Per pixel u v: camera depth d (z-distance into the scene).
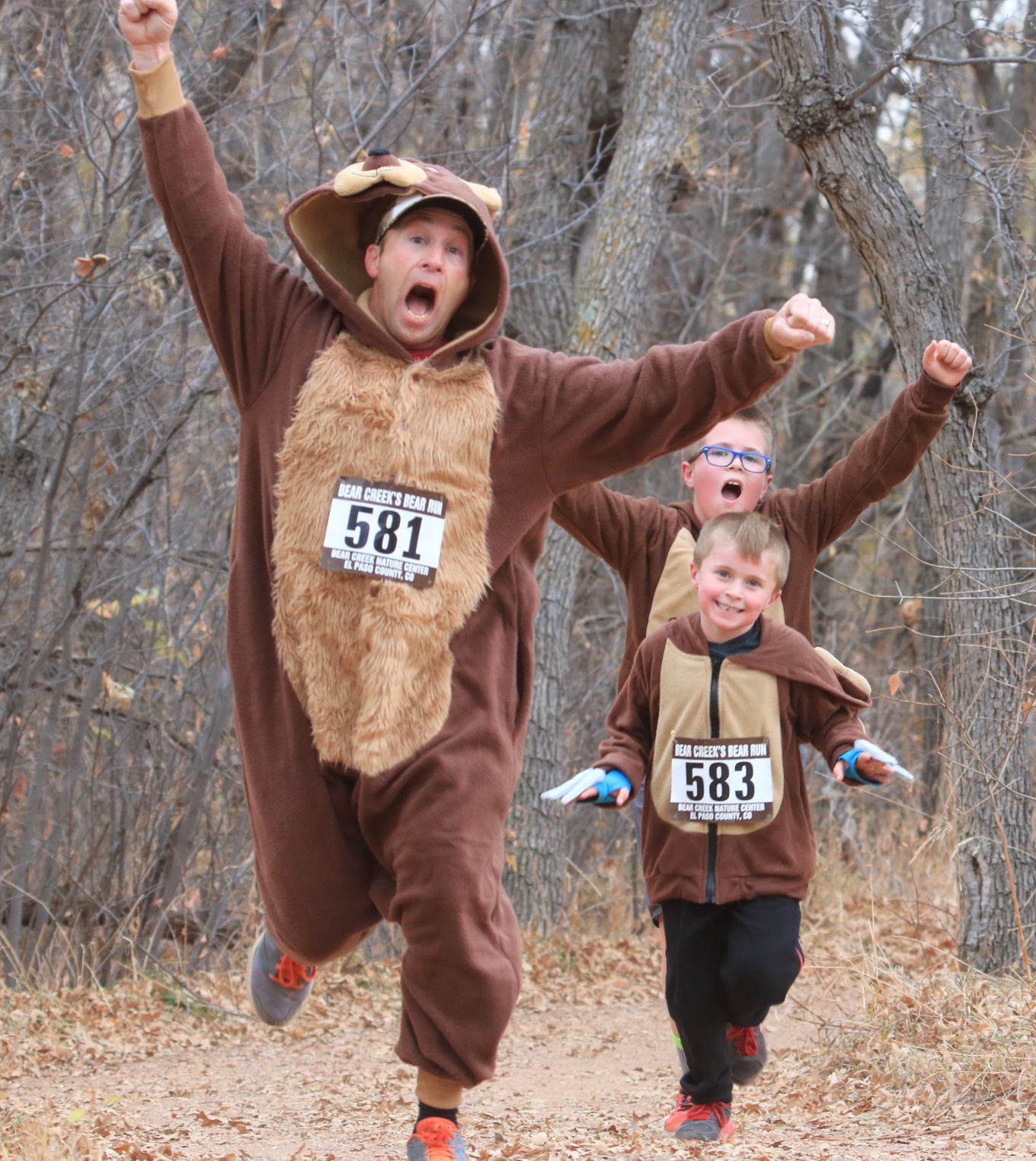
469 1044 6.86
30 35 18.23
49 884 17.22
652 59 21.95
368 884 7.36
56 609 17.84
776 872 9.11
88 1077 13.66
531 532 7.68
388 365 7.33
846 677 9.36
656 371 7.34
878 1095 11.34
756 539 9.12
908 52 14.33
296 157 20.11
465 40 21.97
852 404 35.81
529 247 20.89
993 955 14.47
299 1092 13.25
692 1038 9.41
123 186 17.00
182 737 18.53
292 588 7.16
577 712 24.89
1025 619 14.19
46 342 17.75
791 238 39.41
